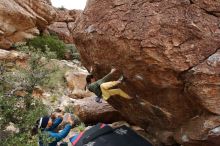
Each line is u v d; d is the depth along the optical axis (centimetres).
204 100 390
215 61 379
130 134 501
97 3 469
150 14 404
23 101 599
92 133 504
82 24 496
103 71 505
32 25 1443
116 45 428
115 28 425
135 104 509
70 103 838
